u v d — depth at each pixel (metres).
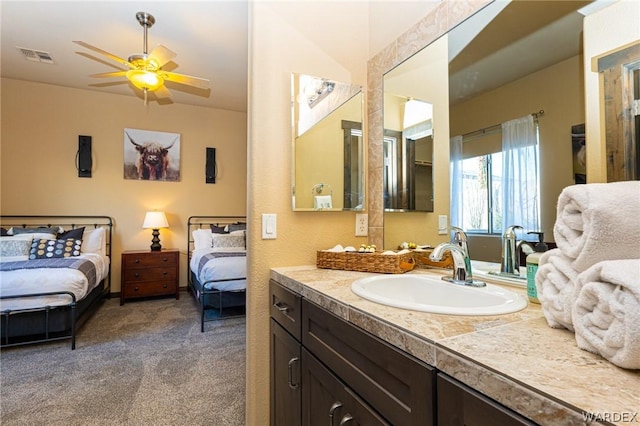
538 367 0.52
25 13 2.79
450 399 0.60
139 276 4.28
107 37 3.16
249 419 1.55
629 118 0.86
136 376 2.27
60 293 2.66
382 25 1.79
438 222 1.48
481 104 1.28
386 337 0.77
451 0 1.40
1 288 2.53
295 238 1.65
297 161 1.66
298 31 1.70
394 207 1.69
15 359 2.51
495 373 0.52
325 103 1.74
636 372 0.50
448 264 1.43
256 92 1.58
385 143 1.74
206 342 2.90
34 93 4.24
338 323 0.98
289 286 1.36
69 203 4.37
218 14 2.79
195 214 5.09
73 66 3.80
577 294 0.61
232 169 5.34
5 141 4.11
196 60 3.62
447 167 1.43
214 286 3.33
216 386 2.14
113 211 4.60
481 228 1.28
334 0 1.81
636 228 0.58
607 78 0.91
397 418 0.72
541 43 1.08
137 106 4.77
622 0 0.88
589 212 0.61
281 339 1.41
